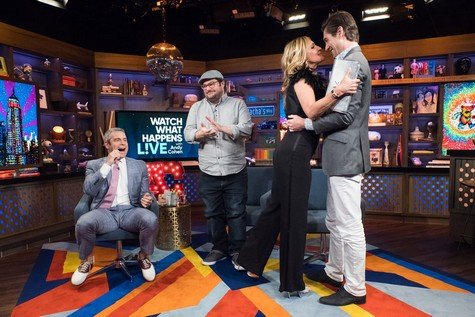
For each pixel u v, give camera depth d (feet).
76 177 14.69
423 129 18.01
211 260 9.89
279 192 7.60
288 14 18.01
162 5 16.94
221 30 21.18
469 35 16.03
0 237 11.47
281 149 7.48
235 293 8.02
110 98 19.53
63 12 17.48
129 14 18.37
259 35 20.63
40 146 13.85
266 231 8.09
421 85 17.58
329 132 7.10
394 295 7.82
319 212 9.84
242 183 9.89
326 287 8.25
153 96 20.44
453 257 10.84
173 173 15.38
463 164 12.55
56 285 8.70
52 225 13.44
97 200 9.07
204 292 8.10
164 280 8.87
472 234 12.09
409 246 12.09
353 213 7.04
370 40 18.65
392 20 16.80
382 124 17.95
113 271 9.52
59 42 16.24
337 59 6.84
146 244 8.66
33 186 12.71
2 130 12.47
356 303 7.36
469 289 8.19
